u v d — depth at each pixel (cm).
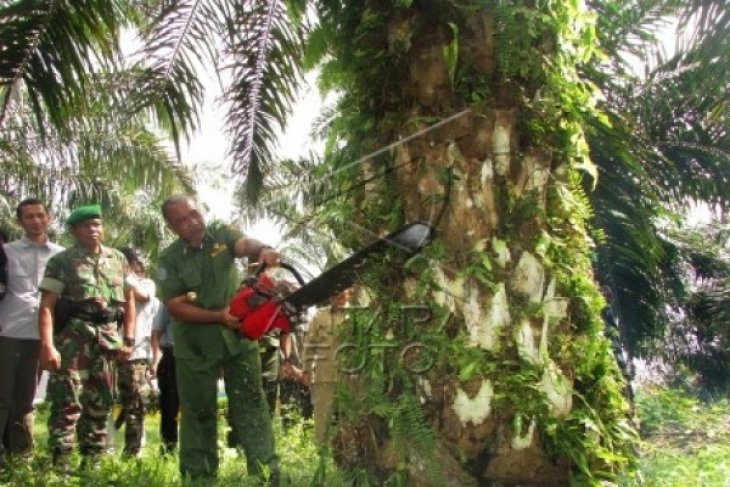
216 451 414
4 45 390
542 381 319
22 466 445
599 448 321
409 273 333
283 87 491
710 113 739
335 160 372
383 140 354
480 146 334
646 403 824
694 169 803
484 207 331
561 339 331
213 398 411
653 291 766
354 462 341
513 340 321
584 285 338
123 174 1117
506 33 328
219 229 425
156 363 627
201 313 399
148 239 1452
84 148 1042
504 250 328
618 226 698
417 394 325
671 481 406
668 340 998
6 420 509
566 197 342
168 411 624
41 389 744
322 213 367
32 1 392
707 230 990
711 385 1033
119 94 499
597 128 520
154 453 541
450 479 316
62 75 408
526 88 340
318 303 356
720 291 980
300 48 482
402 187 345
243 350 412
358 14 370
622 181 669
